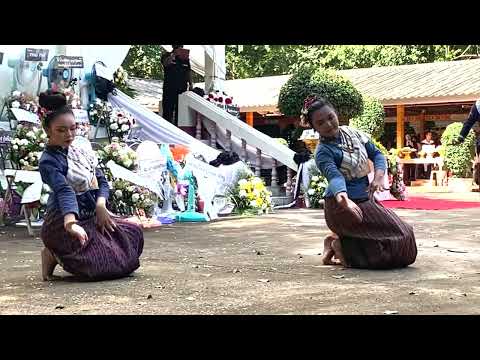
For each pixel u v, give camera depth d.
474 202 12.12
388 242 4.79
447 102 17.97
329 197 4.89
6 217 7.99
